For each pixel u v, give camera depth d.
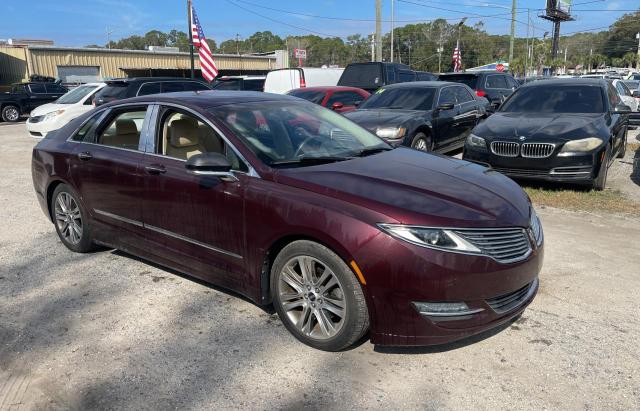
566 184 7.80
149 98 4.47
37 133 13.51
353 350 3.42
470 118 10.59
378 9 22.48
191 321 3.82
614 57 106.56
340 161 3.88
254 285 3.65
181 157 4.10
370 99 10.15
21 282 4.55
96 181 4.64
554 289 4.25
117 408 2.88
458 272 2.99
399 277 2.99
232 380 3.12
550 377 3.09
